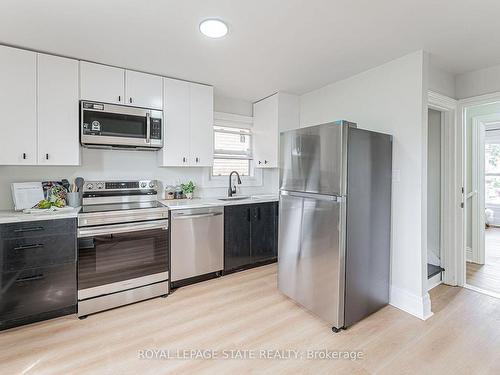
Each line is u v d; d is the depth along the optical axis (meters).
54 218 2.16
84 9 1.73
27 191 2.44
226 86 3.28
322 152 2.18
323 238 2.18
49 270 2.16
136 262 2.50
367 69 2.72
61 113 2.40
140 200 3.06
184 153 3.07
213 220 3.00
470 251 3.70
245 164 4.05
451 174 2.89
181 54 2.40
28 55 2.27
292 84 3.19
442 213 2.97
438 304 2.48
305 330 2.08
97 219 2.32
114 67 2.64
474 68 2.65
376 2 1.65
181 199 3.31
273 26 1.94
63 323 2.16
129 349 1.85
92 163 2.85
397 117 2.45
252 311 2.36
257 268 3.44
